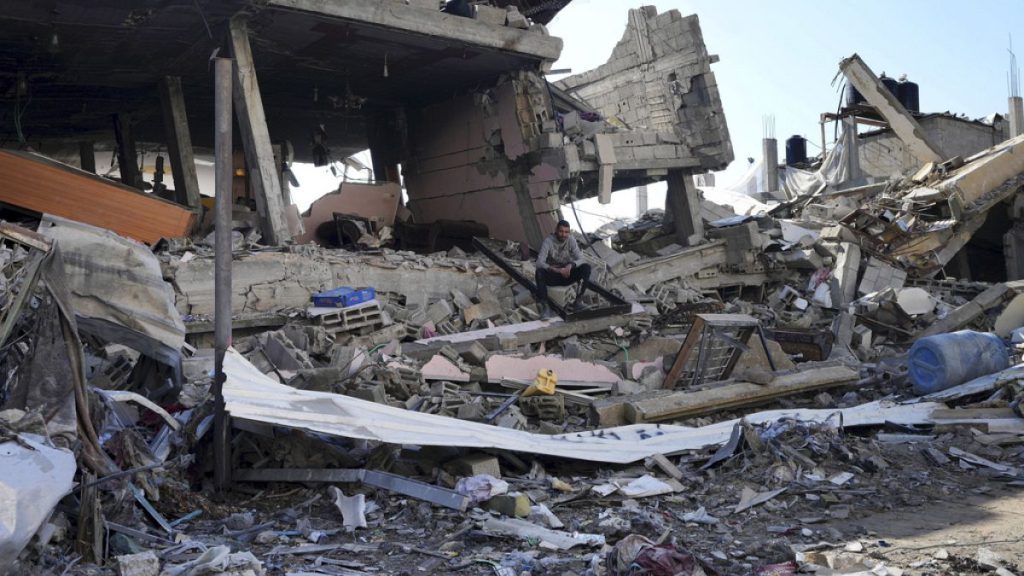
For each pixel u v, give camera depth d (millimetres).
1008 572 4883
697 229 20141
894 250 20812
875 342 16344
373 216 18984
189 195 17031
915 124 26688
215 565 4871
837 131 31984
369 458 7238
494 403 10148
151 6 13211
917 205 22797
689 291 17984
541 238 17891
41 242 5914
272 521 6238
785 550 5453
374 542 5789
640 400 9555
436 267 14547
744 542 5746
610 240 24328
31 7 12930
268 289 12602
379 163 22156
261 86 19375
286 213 15445
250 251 12812
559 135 17203
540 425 9633
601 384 11305
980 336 11172
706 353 10805
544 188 17547
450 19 15406
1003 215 25172
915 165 29328
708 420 9844
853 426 9320
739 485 7242
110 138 23688
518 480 7312
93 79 17500
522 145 17781
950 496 6891
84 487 5242
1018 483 7223
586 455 7758
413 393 9789
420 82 18891
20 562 4570
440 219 20047
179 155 17203
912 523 6102
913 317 16578
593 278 16250
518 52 16531
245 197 19203
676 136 19875
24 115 20172
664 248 19328
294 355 10195
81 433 5906
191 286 11742
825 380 11211
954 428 9047
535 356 11516
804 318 17422
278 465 7164
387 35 15289
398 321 13008
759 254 19750
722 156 19312
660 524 6078
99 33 14359
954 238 21828
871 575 4867
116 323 7172
